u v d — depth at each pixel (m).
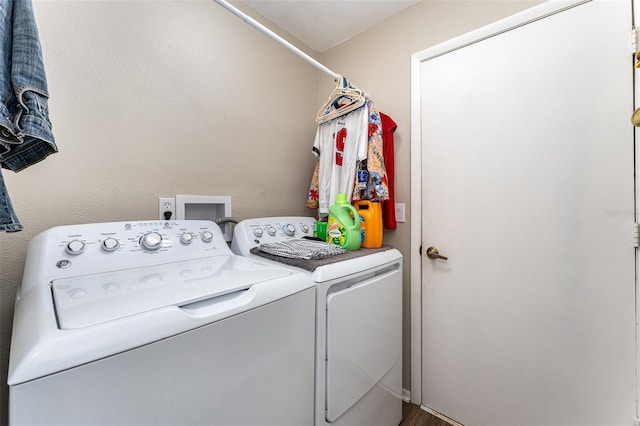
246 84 1.61
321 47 2.06
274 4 1.62
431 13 1.56
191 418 0.59
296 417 0.84
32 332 0.49
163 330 0.55
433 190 1.56
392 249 1.42
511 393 1.30
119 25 1.14
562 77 1.18
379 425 1.25
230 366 0.66
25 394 0.41
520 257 1.28
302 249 1.12
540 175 1.23
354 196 1.51
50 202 0.99
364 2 1.61
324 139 1.71
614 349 1.07
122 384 0.50
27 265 0.77
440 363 1.53
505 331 1.32
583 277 1.13
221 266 0.99
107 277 0.81
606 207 1.08
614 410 1.06
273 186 1.77
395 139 1.71
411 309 1.62
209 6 1.44
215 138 1.47
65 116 1.01
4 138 0.59
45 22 0.97
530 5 1.25
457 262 1.47
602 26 1.09
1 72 0.57
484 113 1.38
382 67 1.77
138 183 1.20
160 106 1.26
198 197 1.39
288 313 0.82
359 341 1.10
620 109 1.06
